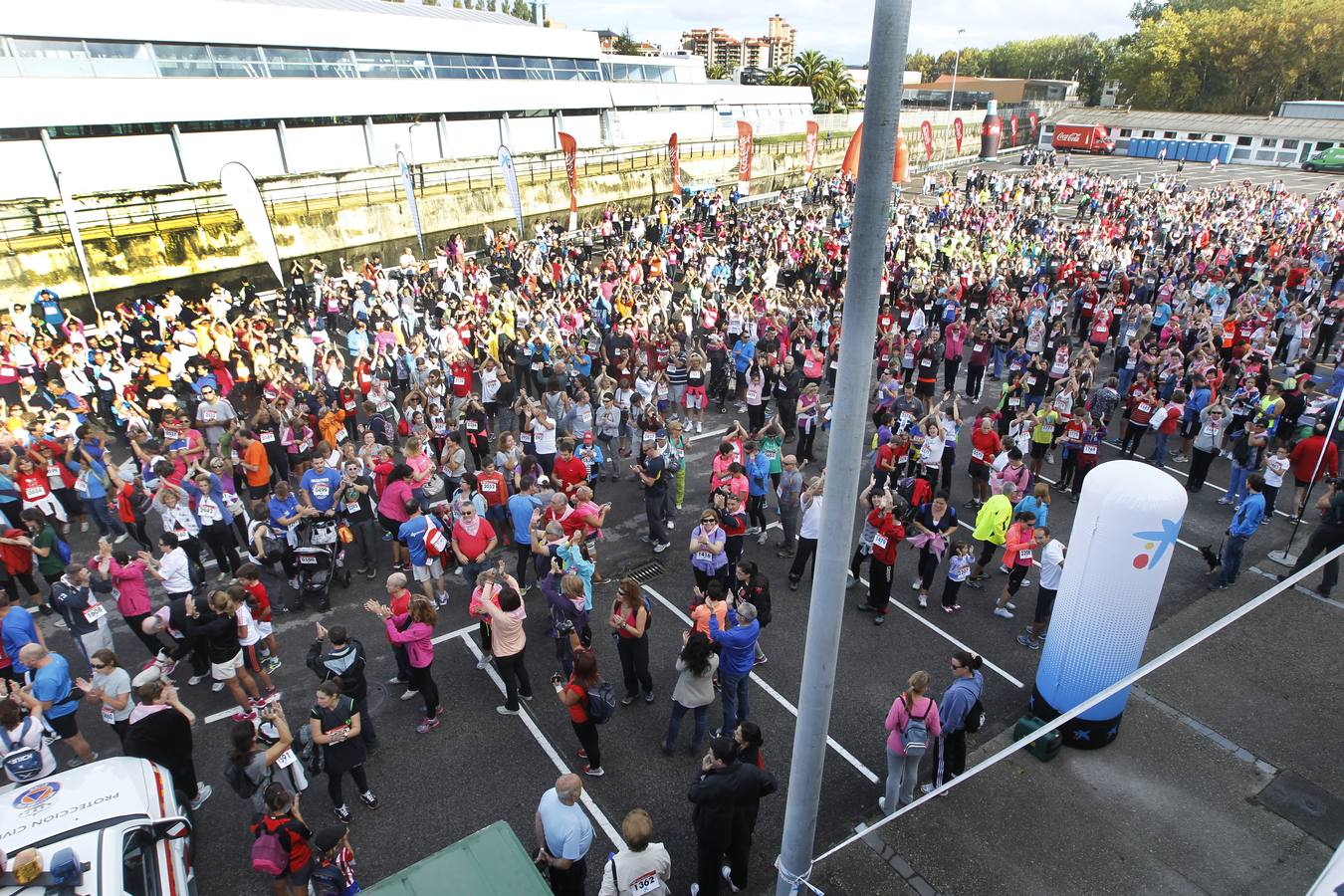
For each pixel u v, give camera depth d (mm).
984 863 5984
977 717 6914
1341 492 10609
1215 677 7906
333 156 32719
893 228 33156
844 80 83750
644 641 8562
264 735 6699
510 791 7707
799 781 5344
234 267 26297
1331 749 6945
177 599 9375
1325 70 84375
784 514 11578
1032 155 69188
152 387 15781
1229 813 6277
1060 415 14352
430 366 16797
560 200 39094
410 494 10867
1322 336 22359
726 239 32062
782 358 17984
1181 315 20312
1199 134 78438
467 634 10148
